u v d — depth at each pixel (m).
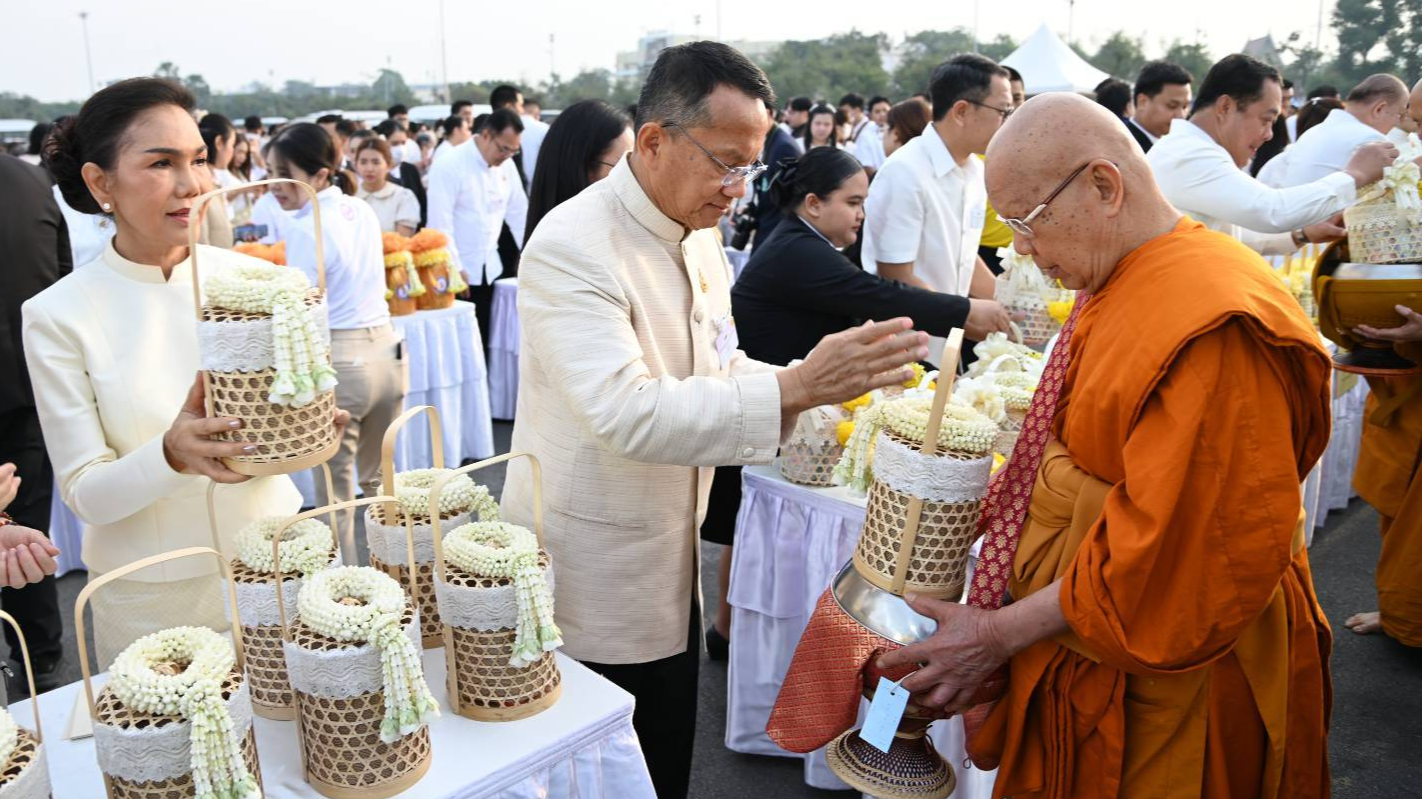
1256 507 1.22
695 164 1.51
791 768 2.66
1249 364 1.22
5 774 1.00
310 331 1.29
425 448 4.64
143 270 1.58
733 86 1.47
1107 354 1.30
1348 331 2.74
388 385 3.67
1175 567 1.26
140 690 1.07
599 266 1.53
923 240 3.48
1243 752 1.43
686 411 1.44
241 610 1.40
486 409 4.95
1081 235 1.36
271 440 1.31
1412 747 2.71
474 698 1.41
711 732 2.82
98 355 1.53
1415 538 3.06
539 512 1.48
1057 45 10.73
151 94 1.48
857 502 2.30
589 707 1.46
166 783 1.09
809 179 2.81
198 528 1.62
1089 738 1.41
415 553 1.55
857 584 1.49
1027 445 1.46
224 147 5.09
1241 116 3.24
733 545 2.67
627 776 1.49
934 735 2.15
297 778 1.30
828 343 1.43
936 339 3.62
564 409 1.65
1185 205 3.36
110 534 1.60
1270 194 3.17
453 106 10.46
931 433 1.37
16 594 2.89
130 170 1.47
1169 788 1.38
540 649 1.39
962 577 1.46
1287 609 1.43
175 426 1.33
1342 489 4.36
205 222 3.76
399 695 1.21
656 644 1.72
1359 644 3.23
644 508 1.66
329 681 1.20
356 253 3.52
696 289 1.68
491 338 5.71
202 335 1.28
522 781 1.35
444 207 5.82
